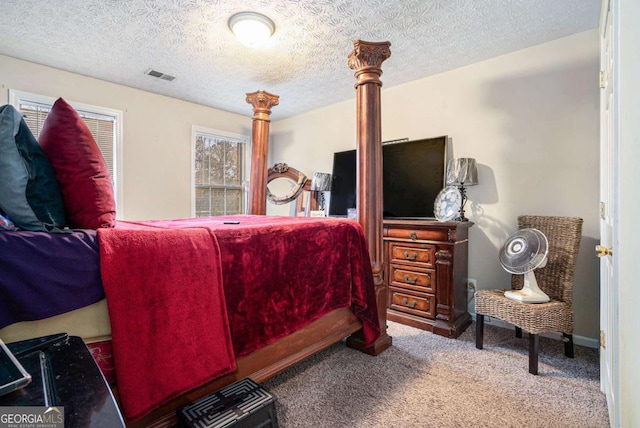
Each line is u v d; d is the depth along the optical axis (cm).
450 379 184
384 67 297
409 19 221
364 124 222
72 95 313
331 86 350
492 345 234
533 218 244
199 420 115
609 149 152
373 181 223
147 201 368
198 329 124
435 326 256
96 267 103
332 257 200
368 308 217
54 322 98
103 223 119
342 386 177
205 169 430
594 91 233
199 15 216
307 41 252
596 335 232
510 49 264
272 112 445
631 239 96
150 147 370
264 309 157
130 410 104
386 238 294
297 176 412
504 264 226
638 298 87
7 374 60
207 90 363
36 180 103
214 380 137
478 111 288
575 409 156
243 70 308
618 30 113
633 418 92
